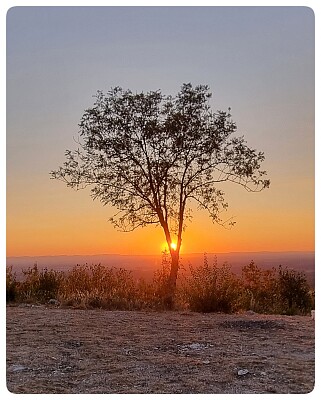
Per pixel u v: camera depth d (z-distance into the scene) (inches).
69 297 509.4
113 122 580.4
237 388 250.5
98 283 555.5
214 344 334.3
